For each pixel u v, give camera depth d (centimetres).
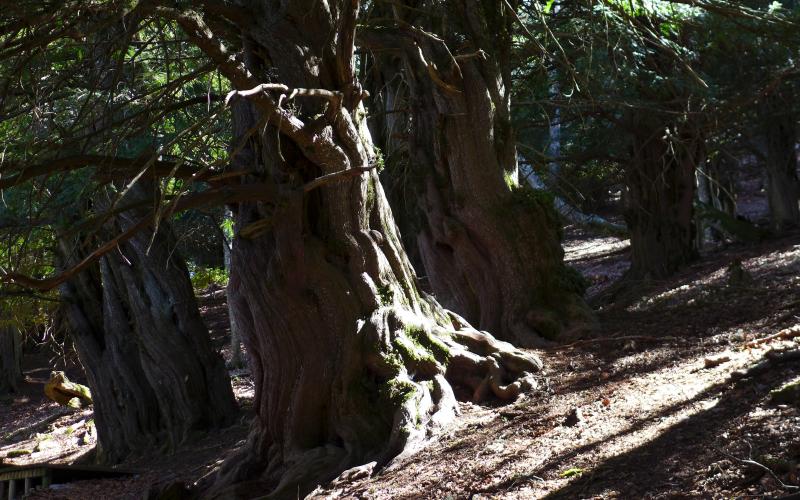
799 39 1562
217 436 1636
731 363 944
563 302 1323
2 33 895
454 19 1362
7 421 2892
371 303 1080
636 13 1449
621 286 2020
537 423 935
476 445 922
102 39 1062
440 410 1023
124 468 1585
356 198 1088
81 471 1459
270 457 1088
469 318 1373
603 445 794
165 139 1402
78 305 1789
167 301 1684
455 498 789
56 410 2861
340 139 1058
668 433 764
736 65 1861
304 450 1052
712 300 1395
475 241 1362
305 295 1070
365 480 934
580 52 1566
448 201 1379
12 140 1136
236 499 1034
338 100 979
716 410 786
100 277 1805
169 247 1684
